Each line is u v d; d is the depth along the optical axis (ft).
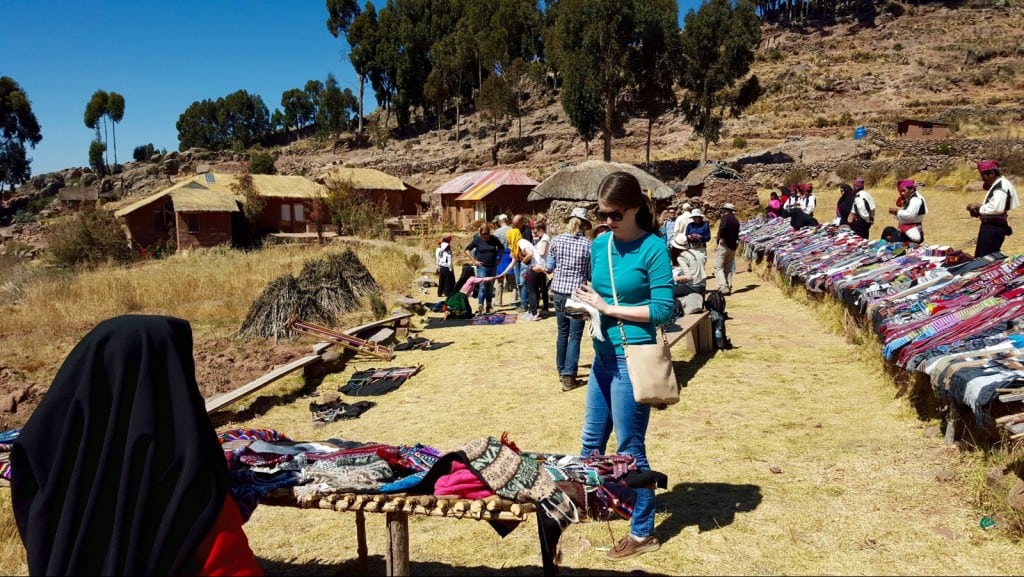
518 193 145.18
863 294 28.89
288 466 11.82
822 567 12.50
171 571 8.06
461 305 44.75
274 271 69.51
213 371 31.45
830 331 33.01
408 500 10.69
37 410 8.69
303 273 50.55
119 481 8.28
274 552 14.57
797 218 57.98
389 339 38.50
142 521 8.11
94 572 8.07
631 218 12.52
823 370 26.45
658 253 12.41
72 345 40.75
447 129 338.34
